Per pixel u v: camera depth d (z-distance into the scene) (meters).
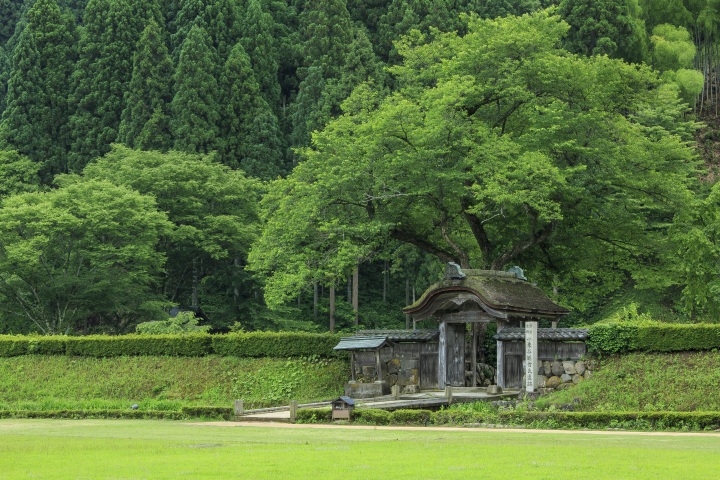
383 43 95.38
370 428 24.45
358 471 14.88
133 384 36.44
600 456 16.77
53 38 90.25
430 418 25.69
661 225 55.03
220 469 15.24
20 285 55.25
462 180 37.00
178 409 32.44
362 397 32.75
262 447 18.94
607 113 38.66
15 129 85.50
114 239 58.25
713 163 79.88
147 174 65.44
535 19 39.59
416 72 42.41
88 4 93.25
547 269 42.81
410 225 41.03
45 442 20.56
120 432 23.77
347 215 38.69
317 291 75.75
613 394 27.81
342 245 37.50
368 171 37.56
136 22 91.06
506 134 37.94
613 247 41.88
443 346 34.38
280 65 99.44
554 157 38.47
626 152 38.31
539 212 37.31
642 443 19.56
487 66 38.66
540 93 39.31
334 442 20.08
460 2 93.69
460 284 33.31
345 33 93.38
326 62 90.00
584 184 37.78
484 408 28.33
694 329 28.64
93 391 36.41
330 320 68.25
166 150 80.62
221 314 68.94
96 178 64.62
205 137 79.31
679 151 39.28
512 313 32.81
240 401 28.69
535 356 30.45
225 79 83.31
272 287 38.34
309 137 81.06
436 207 39.12
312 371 35.81
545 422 24.81
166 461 16.48
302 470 15.06
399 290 79.69
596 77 38.97
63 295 54.91
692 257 40.47
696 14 94.44
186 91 80.62
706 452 17.52
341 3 94.56
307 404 32.06
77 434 23.27
